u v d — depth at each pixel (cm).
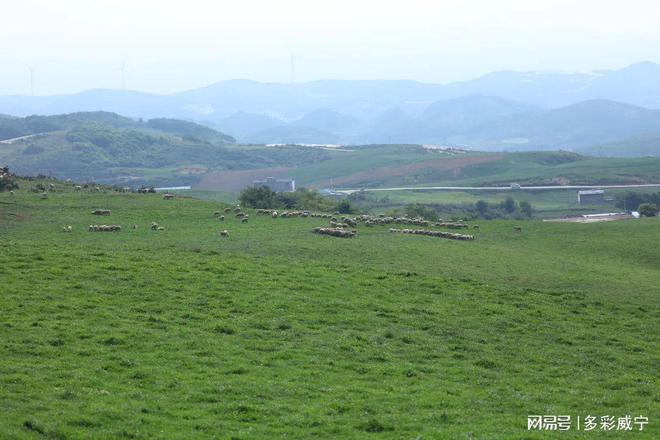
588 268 6700
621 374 3791
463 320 4556
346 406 3028
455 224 9406
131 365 3350
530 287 5653
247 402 2998
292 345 3825
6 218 7694
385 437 2736
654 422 3078
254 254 6194
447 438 2731
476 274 5969
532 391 3422
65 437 2516
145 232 7369
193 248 6303
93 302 4303
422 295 5062
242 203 10919
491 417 3028
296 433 2728
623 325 4728
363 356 3744
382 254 6600
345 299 4809
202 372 3350
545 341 4291
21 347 3444
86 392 2969
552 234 8938
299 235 7456
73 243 6328
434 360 3800
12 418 2608
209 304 4447
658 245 8031
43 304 4162
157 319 4069
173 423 2738
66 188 10619
